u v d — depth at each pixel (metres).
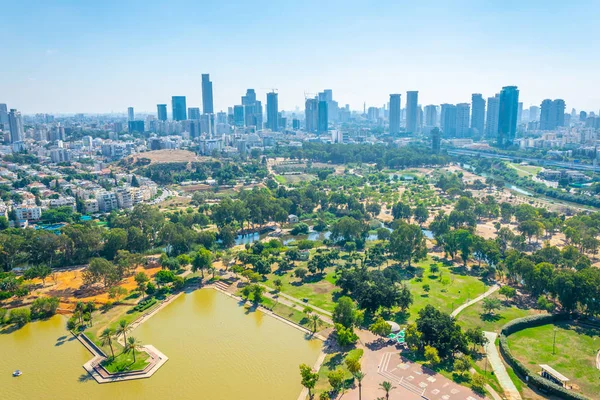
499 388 189.62
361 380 191.88
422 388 187.25
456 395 182.75
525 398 183.38
